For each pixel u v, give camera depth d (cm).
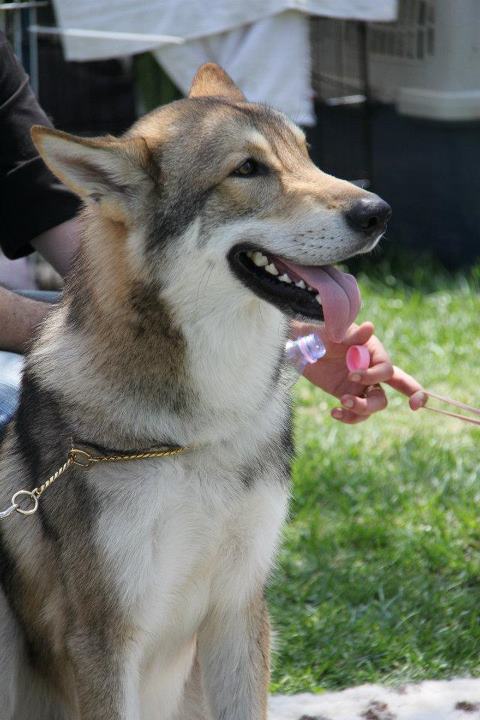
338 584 583
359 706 478
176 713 457
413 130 1107
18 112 523
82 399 397
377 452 739
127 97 1039
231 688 428
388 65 1122
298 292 401
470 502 664
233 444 398
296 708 478
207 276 396
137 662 402
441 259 1114
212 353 394
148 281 395
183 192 402
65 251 530
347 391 502
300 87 935
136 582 389
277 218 400
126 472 389
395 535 631
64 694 430
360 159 1134
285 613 560
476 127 1069
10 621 433
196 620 421
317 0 917
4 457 430
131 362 393
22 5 850
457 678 503
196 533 398
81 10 871
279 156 411
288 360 438
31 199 522
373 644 523
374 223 395
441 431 777
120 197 404
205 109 417
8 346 494
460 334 920
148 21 886
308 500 673
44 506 402
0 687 430
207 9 891
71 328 412
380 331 925
